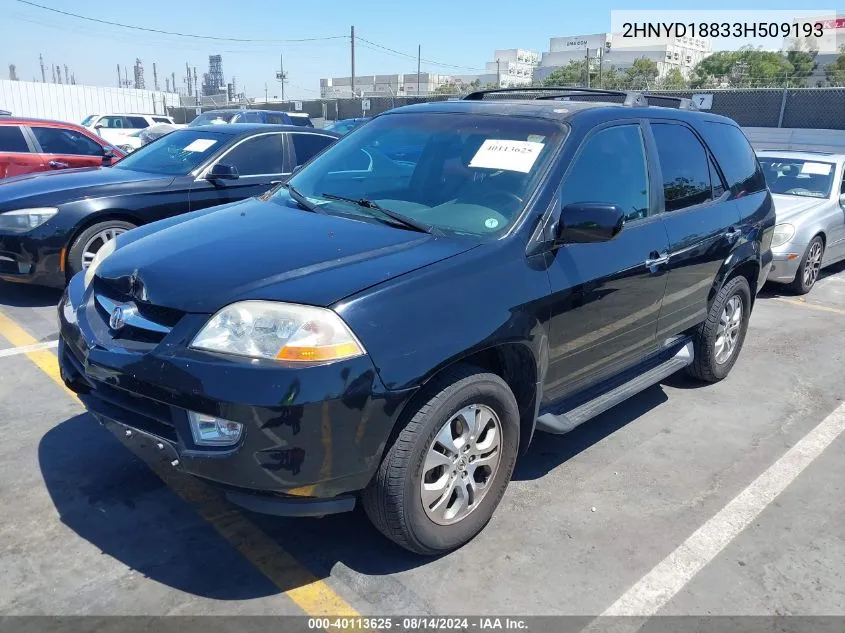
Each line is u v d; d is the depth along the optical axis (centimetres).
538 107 381
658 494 359
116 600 266
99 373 274
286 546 303
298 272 270
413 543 283
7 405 423
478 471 309
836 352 599
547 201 324
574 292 328
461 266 286
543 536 318
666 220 404
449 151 362
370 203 343
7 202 588
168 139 741
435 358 265
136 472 354
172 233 331
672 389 505
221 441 251
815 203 840
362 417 251
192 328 258
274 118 2266
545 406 349
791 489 369
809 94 2427
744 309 520
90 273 338
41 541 298
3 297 652
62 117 3559
